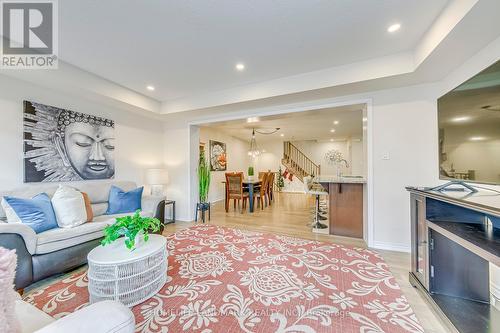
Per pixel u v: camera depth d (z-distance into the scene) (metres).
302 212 5.25
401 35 2.07
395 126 2.80
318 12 1.77
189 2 1.66
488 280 1.57
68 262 2.16
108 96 3.09
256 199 6.36
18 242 1.80
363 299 1.74
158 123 4.62
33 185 2.62
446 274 1.66
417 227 1.92
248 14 1.79
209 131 6.64
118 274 1.64
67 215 2.39
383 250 2.80
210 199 6.61
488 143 1.43
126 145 3.88
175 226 3.98
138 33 2.03
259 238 3.24
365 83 2.63
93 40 2.13
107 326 0.64
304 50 2.34
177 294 1.81
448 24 1.64
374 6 1.70
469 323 1.37
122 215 2.97
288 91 2.98
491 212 1.05
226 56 2.46
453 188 1.81
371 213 2.92
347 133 7.65
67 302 1.72
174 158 4.62
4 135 2.41
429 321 1.49
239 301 1.71
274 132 7.48
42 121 2.70
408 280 2.04
